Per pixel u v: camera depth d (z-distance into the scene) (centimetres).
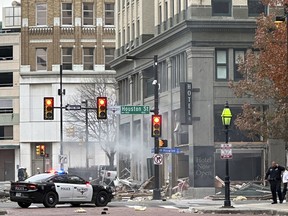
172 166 12775
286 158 11312
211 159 11969
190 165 11981
